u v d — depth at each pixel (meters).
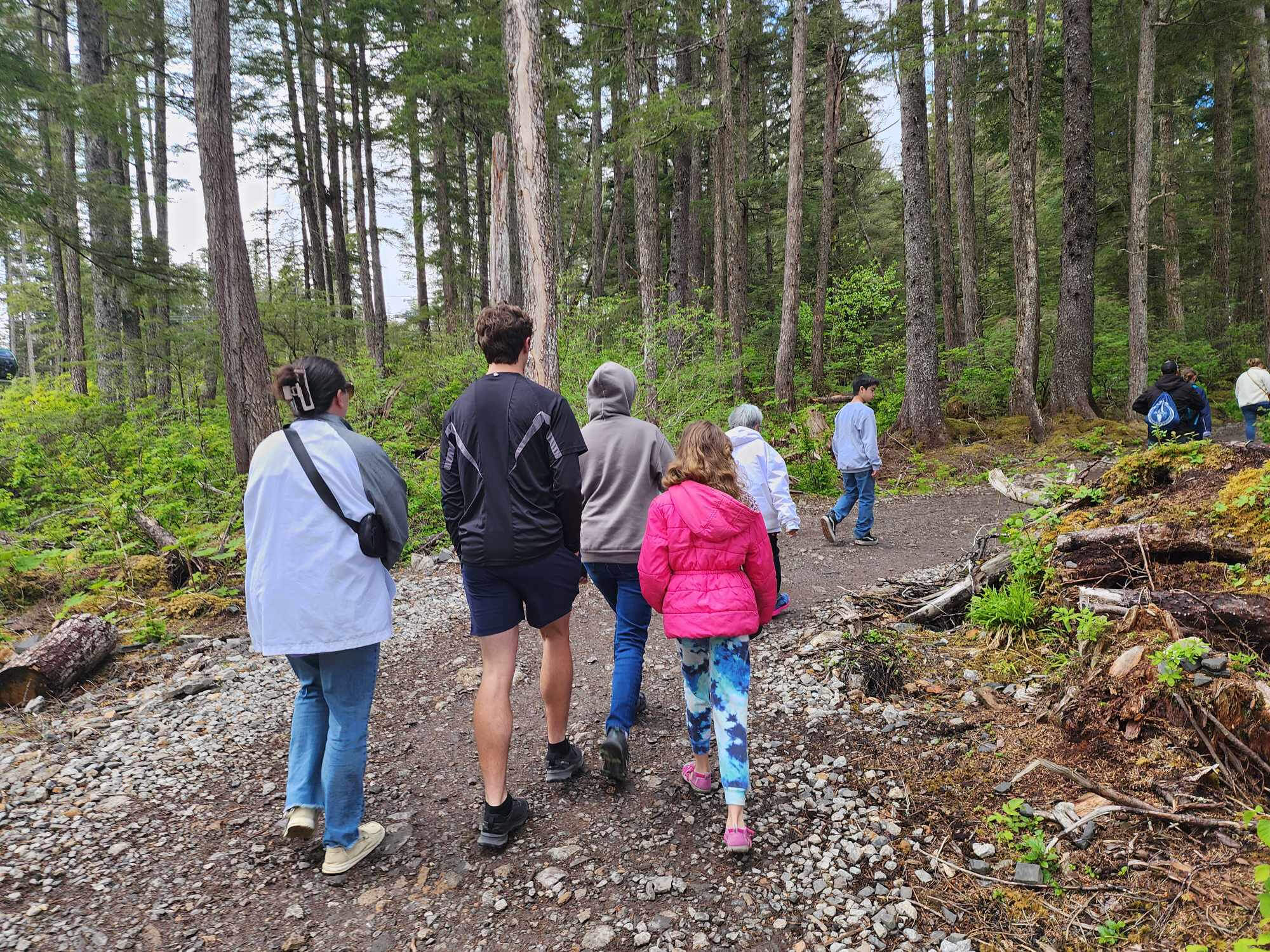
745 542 2.70
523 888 2.50
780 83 25.77
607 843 2.72
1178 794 2.42
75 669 4.38
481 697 2.72
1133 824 2.38
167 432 11.49
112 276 12.56
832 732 3.31
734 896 2.38
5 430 10.66
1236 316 22.89
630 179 29.56
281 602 2.44
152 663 4.77
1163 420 7.17
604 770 3.07
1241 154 21.91
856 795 2.83
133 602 5.79
